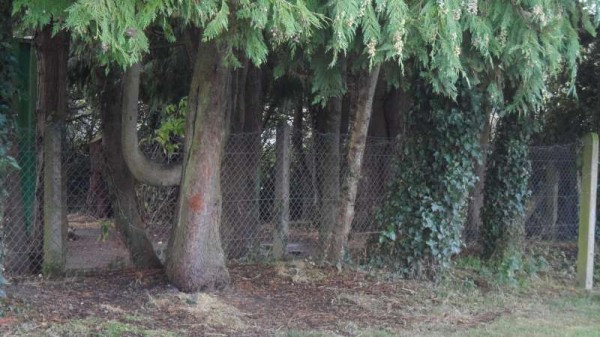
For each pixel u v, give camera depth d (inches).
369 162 407.5
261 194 385.4
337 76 253.1
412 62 287.6
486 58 243.6
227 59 223.8
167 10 182.1
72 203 473.4
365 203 406.9
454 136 327.3
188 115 276.1
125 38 173.5
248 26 194.1
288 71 316.5
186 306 255.3
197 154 272.2
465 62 253.0
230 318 249.3
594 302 316.8
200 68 270.4
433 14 213.6
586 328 265.9
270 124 535.5
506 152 368.2
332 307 277.9
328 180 373.7
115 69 316.8
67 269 309.0
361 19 208.4
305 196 406.3
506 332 255.6
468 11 218.4
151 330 229.0
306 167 406.0
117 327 227.1
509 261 348.8
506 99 337.1
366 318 266.7
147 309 251.8
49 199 296.7
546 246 428.8
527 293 328.2
